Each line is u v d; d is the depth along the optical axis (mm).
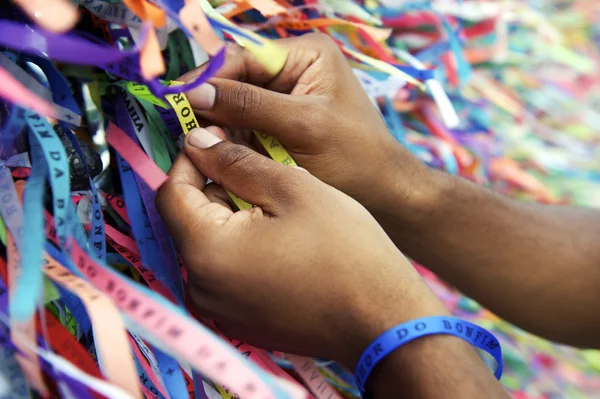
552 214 823
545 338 821
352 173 698
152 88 534
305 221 552
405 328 521
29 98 393
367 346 542
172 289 623
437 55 1211
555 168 1283
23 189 516
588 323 784
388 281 543
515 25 1403
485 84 1332
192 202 565
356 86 727
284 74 709
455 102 1248
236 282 549
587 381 1124
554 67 1393
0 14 517
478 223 764
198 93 625
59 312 540
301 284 542
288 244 543
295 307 549
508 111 1319
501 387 535
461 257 775
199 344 441
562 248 774
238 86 634
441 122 1232
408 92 1205
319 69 696
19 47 451
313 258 542
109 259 624
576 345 820
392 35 1201
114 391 375
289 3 974
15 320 385
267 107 638
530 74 1381
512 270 768
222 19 631
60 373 415
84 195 613
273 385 434
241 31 639
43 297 454
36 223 439
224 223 556
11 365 427
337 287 539
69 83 632
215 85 631
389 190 725
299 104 654
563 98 1364
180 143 695
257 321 572
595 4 1482
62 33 472
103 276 490
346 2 991
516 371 1115
